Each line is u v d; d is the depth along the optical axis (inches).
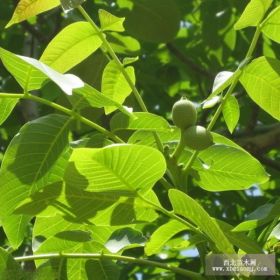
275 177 76.1
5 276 44.1
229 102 48.4
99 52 69.2
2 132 84.7
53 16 85.4
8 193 43.0
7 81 79.4
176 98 87.2
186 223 42.8
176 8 71.6
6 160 43.0
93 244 46.7
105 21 46.3
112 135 45.2
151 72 84.3
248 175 48.3
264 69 46.3
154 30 73.1
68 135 43.9
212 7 80.6
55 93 69.2
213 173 48.6
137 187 41.4
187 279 67.6
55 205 42.0
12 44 84.0
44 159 43.3
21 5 44.6
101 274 46.6
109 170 40.2
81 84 38.3
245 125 80.2
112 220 43.1
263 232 46.6
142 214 43.1
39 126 43.6
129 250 69.0
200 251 45.7
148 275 71.2
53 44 46.4
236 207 73.7
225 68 84.0
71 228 46.2
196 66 83.4
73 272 46.3
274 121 80.3
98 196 41.9
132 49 74.8
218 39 81.6
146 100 85.3
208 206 71.1
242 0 78.2
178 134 47.6
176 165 45.9
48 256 44.8
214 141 48.8
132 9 72.3
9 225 43.8
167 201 69.5
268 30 46.4
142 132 47.3
